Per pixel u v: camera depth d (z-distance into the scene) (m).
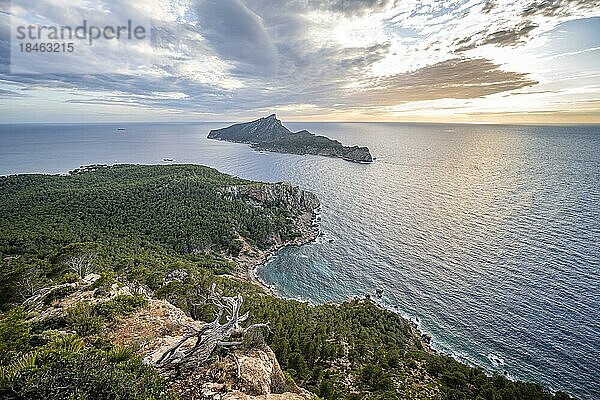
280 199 149.00
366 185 197.38
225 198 137.00
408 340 60.88
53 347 15.12
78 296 32.19
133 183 136.75
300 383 38.91
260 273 98.94
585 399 49.88
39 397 11.05
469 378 48.72
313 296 84.88
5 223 90.44
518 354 59.09
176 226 110.75
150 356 17.70
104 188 125.06
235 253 109.75
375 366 47.06
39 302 33.06
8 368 12.61
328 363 47.56
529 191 165.00
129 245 90.31
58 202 109.94
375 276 89.94
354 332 59.41
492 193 165.25
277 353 42.56
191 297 42.03
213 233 112.38
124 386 12.11
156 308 25.31
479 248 99.44
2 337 17.84
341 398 37.72
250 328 18.95
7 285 45.00
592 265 85.62
